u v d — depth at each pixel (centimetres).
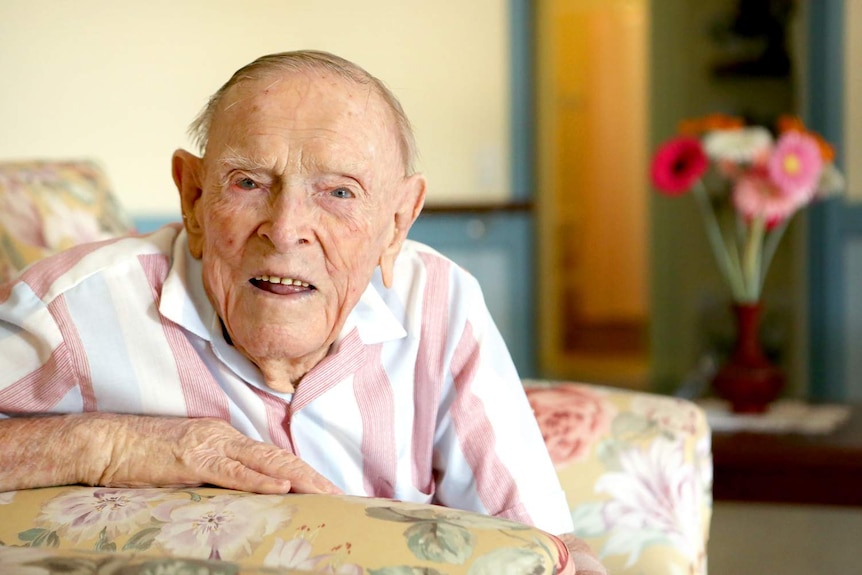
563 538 118
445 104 396
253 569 72
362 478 113
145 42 394
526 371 400
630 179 732
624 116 728
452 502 118
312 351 103
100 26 392
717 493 235
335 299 103
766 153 250
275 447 99
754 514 273
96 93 395
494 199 398
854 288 385
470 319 121
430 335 118
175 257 109
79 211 171
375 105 101
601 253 738
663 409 146
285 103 97
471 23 393
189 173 107
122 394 105
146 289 107
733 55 475
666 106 484
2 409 103
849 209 382
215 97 103
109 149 397
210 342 107
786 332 472
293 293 101
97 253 108
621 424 143
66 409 106
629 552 132
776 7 468
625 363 606
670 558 132
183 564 72
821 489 230
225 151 98
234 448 98
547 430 141
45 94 396
